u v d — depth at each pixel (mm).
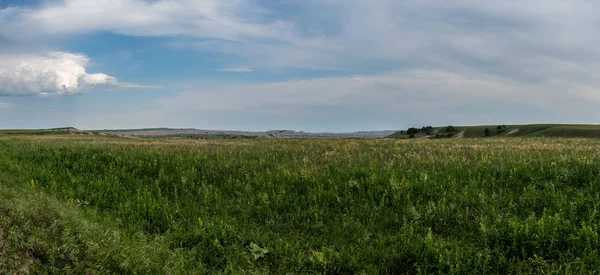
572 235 5199
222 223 6453
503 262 4988
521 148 13359
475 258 4984
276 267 5277
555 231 5391
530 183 7703
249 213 7234
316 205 7293
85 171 10906
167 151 13555
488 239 5539
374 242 5785
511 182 7922
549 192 7070
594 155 9930
